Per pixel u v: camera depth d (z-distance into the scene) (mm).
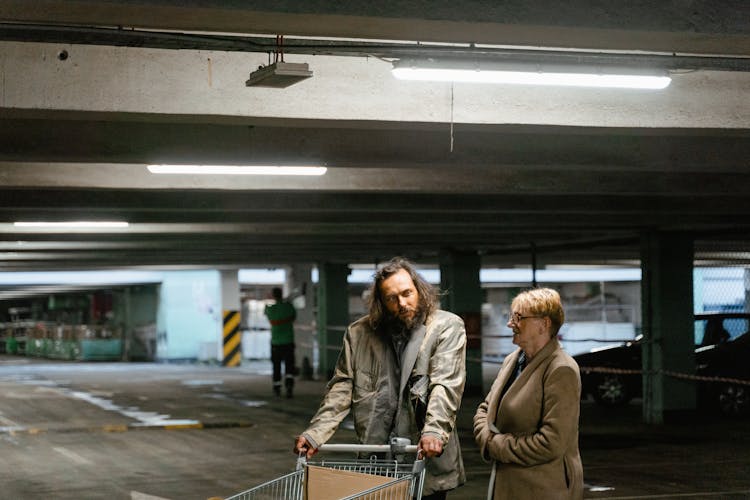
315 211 15156
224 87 8328
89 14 5809
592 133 9586
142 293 44594
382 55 7625
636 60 8156
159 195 14508
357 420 6602
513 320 5926
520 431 5832
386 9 5984
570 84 7695
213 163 10531
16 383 30266
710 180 13938
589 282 45594
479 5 6121
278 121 8594
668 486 12344
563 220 17703
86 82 8031
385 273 6559
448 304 25969
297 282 35500
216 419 19812
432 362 6488
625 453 15375
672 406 19812
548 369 5789
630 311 44469
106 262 29156
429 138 11047
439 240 22688
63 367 40219
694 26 6402
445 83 8898
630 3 6336
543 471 5758
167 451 15414
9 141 10000
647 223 18219
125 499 11492
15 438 17078
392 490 5629
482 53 7719
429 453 5980
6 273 36500
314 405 22766
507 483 5848
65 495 11773
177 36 7395
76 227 18109
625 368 22484
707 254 28203
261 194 14789
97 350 45625
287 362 24984
